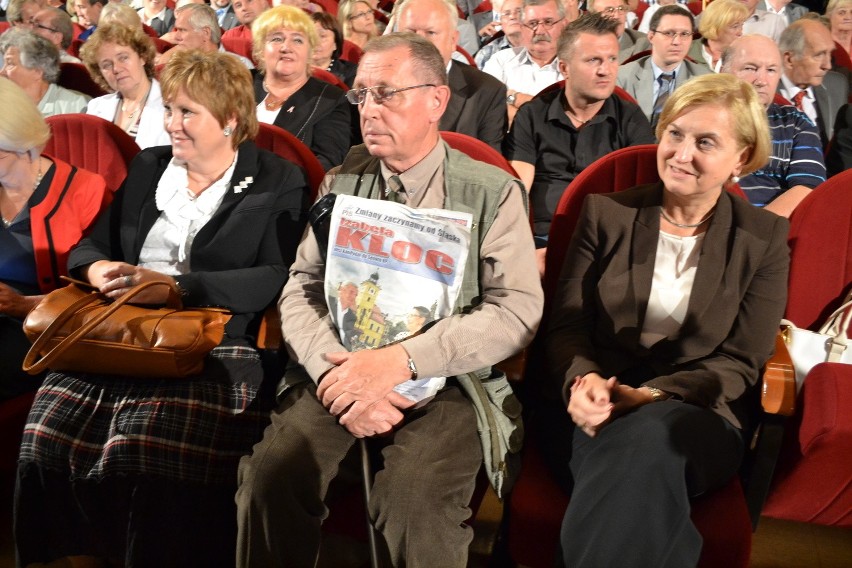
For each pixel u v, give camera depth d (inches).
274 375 72.6
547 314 75.5
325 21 155.0
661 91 149.9
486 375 67.0
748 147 63.7
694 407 60.6
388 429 61.1
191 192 75.8
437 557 57.6
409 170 67.4
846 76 158.7
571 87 108.2
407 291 62.6
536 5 151.6
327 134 117.0
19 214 80.2
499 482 62.8
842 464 61.0
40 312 67.2
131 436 64.7
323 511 61.6
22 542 67.4
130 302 69.6
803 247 74.1
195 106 72.2
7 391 74.9
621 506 55.3
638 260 66.8
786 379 62.2
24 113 76.0
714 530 57.4
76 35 226.8
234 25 250.5
